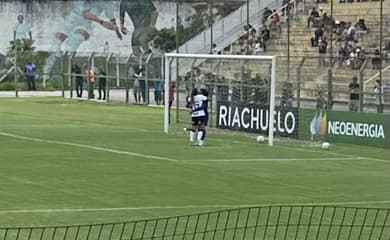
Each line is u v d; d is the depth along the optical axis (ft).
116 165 76.84
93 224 49.67
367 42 156.35
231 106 107.65
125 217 52.70
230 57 103.76
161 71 162.91
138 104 163.02
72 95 178.70
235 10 204.74
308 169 77.10
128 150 88.58
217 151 89.35
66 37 213.05
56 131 108.88
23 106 154.20
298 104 108.37
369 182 69.87
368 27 159.94
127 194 61.57
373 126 96.27
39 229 48.03
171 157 83.25
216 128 109.81
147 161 79.92
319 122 100.78
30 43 209.36
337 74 143.95
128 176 70.33
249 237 46.80
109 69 184.24
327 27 164.25
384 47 150.41
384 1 160.15
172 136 104.42
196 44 193.67
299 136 101.60
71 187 64.28
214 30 192.03
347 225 50.75
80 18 214.48
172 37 213.66
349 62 144.56
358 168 78.74
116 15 218.18
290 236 47.34
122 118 131.34
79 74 177.68
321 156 87.20
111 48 217.56
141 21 219.41
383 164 81.97
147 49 216.33
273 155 86.94
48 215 53.06
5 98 175.22
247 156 85.56
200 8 217.15
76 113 140.36
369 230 49.21
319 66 150.71
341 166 79.87
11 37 207.41
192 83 115.75
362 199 61.26
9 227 48.29
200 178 69.97
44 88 200.95
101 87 172.96
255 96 104.73
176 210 55.42
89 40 215.51
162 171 73.61
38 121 123.75
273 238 46.68
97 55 210.18
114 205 57.00
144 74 167.32
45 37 211.00
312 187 66.59
